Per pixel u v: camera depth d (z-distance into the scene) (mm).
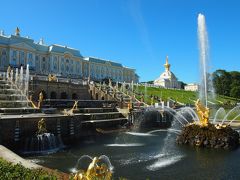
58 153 32562
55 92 67250
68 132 41531
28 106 49125
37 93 62531
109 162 27719
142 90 111938
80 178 12875
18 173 12773
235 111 82125
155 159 28719
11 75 63031
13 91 54156
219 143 32938
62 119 40656
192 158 28656
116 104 68938
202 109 34938
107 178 13062
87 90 76500
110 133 49281
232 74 155125
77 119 43125
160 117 65625
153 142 39938
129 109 59844
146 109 64562
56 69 143125
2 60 123188
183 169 24812
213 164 26344
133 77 195875
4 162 14414
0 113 40750
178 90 133375
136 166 26078
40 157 30547
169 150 32656
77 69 154500
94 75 164000
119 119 56594
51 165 27125
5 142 33750
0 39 123688
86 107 61438
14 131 34656
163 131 54469
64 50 148375
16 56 126875
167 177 22688
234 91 145875
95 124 50250
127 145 37469
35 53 135625
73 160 29109
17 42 127250
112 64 177625
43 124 36344
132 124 58781
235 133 34500
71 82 74688
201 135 33938
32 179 12273
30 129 36312
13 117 35531
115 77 179750
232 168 24938
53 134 36844
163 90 122875
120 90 90188
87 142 40000
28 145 34219
